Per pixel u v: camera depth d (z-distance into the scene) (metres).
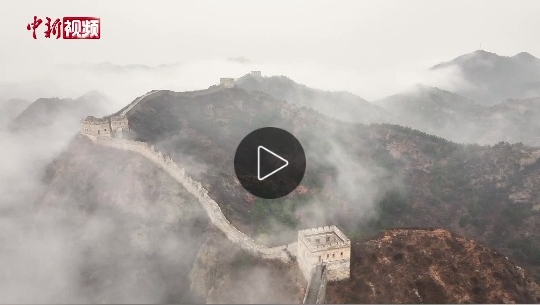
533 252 122.31
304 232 65.25
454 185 155.62
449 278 68.50
